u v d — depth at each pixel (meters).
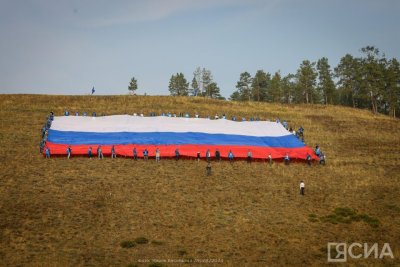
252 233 33.91
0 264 27.06
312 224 36.09
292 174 49.41
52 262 27.62
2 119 68.31
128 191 41.62
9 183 41.69
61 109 78.19
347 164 54.59
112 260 28.47
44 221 34.00
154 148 55.50
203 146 57.00
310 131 73.19
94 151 53.28
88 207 37.34
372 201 41.59
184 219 36.03
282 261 29.17
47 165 48.28
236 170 50.19
